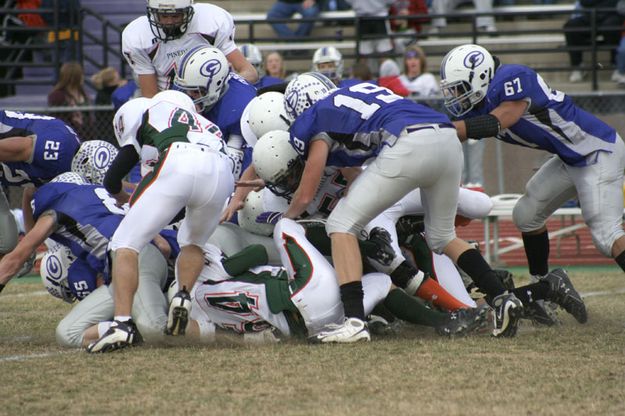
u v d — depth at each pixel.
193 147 16.80
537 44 48.56
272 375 14.24
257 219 19.17
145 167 17.47
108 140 36.88
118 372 14.63
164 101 17.47
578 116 19.17
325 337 16.67
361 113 16.73
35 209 18.06
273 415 11.99
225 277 17.47
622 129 36.94
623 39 43.66
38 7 46.19
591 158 19.25
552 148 19.27
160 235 18.86
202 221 17.02
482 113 18.77
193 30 22.77
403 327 18.69
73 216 17.86
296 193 17.03
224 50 23.30
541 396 12.80
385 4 44.31
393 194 16.62
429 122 16.56
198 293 17.41
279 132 17.75
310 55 48.16
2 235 20.42
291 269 17.03
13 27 44.22
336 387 13.41
